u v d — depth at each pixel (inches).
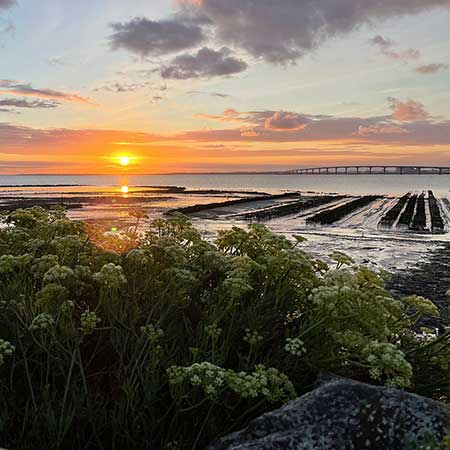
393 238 1268.5
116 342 161.5
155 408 145.8
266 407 150.7
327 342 161.6
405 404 125.1
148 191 4830.2
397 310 182.9
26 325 146.7
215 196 3796.8
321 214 1969.7
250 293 189.0
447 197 3895.2
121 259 195.0
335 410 125.6
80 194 3905.0
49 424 131.7
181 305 181.5
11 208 2201.0
